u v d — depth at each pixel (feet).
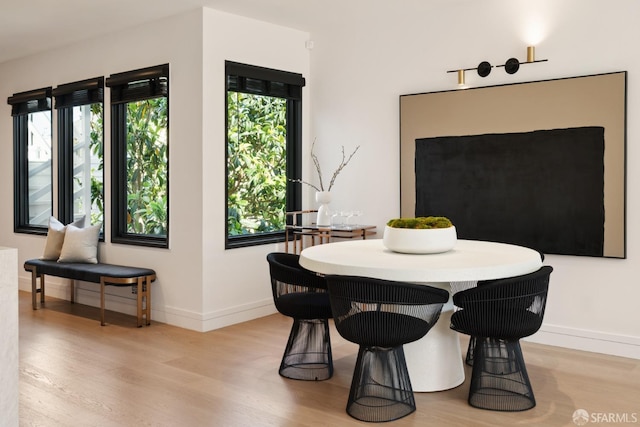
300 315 12.59
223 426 10.46
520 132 15.56
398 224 12.40
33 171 23.07
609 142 14.30
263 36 18.16
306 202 19.97
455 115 16.60
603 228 14.48
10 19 17.48
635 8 13.94
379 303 10.28
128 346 15.38
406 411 11.00
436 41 16.96
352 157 18.90
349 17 17.78
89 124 20.67
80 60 20.16
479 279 10.58
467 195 16.48
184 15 16.88
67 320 18.21
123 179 19.43
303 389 12.30
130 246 18.81
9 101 22.93
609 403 11.46
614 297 14.52
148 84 17.94
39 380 12.80
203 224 16.74
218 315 17.21
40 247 22.21
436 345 12.23
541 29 15.23
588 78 14.52
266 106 19.01
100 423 10.57
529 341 15.75
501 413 11.02
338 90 19.12
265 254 18.62
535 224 15.43
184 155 17.10
